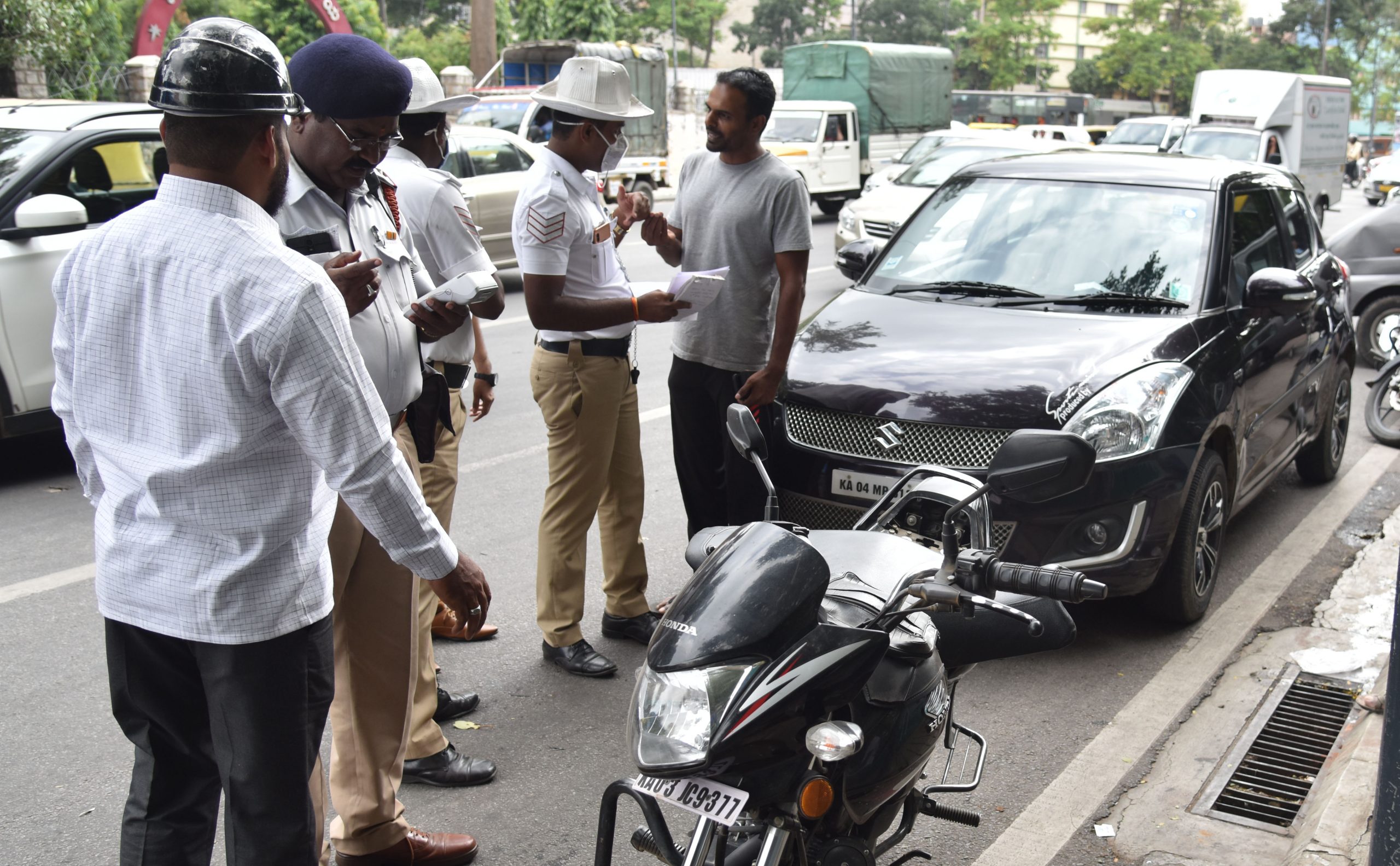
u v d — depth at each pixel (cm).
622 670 432
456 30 6091
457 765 356
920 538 291
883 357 473
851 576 251
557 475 416
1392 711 227
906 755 237
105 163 670
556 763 368
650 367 955
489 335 1055
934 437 437
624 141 391
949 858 321
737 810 199
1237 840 331
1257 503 651
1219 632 473
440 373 313
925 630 246
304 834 229
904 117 2841
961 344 475
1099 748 383
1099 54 10825
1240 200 570
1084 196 562
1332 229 2375
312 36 3909
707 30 8831
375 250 288
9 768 358
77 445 224
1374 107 8894
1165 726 398
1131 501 427
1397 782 226
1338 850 308
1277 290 508
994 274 540
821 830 227
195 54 200
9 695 402
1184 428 446
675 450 476
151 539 213
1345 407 703
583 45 2202
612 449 426
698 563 272
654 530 586
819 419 461
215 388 204
